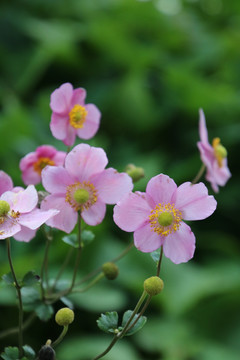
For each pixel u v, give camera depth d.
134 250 1.39
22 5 2.00
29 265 1.24
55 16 2.04
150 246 0.71
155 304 1.35
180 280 1.38
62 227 0.73
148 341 1.27
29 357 0.72
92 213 0.74
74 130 0.78
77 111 0.78
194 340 1.31
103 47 1.90
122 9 1.97
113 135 1.82
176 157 1.80
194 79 1.77
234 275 1.44
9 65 1.84
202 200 0.71
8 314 1.29
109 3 2.03
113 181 0.73
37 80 1.88
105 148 1.62
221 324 1.37
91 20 2.01
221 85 1.84
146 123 1.80
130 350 1.23
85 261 1.34
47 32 1.84
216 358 1.25
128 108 1.79
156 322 1.33
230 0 2.36
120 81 1.89
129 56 1.90
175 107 1.86
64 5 2.04
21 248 1.37
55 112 0.77
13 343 1.28
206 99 1.79
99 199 0.73
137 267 1.37
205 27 2.26
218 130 1.79
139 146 1.82
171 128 1.86
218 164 0.83
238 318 1.38
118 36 1.82
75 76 1.95
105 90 1.83
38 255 1.29
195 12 2.40
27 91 1.87
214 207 0.71
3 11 1.89
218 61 2.06
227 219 1.69
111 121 1.81
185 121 1.87
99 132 1.81
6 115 1.64
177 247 0.71
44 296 0.78
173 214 0.71
